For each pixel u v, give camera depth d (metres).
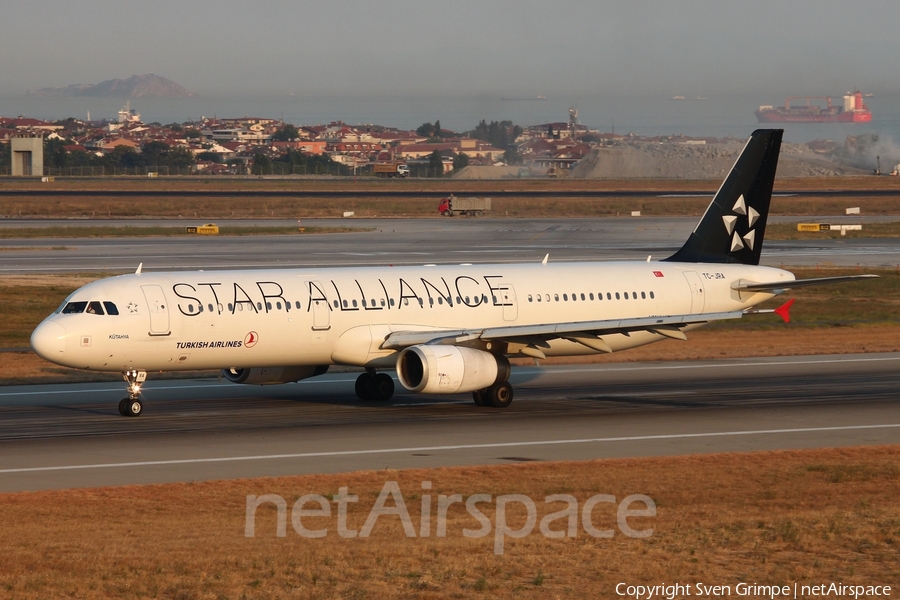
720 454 103.88
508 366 130.50
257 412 128.50
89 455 102.50
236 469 96.69
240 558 63.44
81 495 85.50
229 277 128.75
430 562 62.69
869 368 164.50
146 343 121.06
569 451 106.00
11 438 111.12
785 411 129.00
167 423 120.56
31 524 75.12
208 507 80.81
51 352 117.44
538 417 125.50
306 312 128.62
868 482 90.25
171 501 83.06
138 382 126.00
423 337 131.38
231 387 148.75
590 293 147.38
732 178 160.00
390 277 137.00
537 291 144.12
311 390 146.62
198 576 59.66
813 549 65.44
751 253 162.25
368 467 98.00
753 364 169.12
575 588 57.44
